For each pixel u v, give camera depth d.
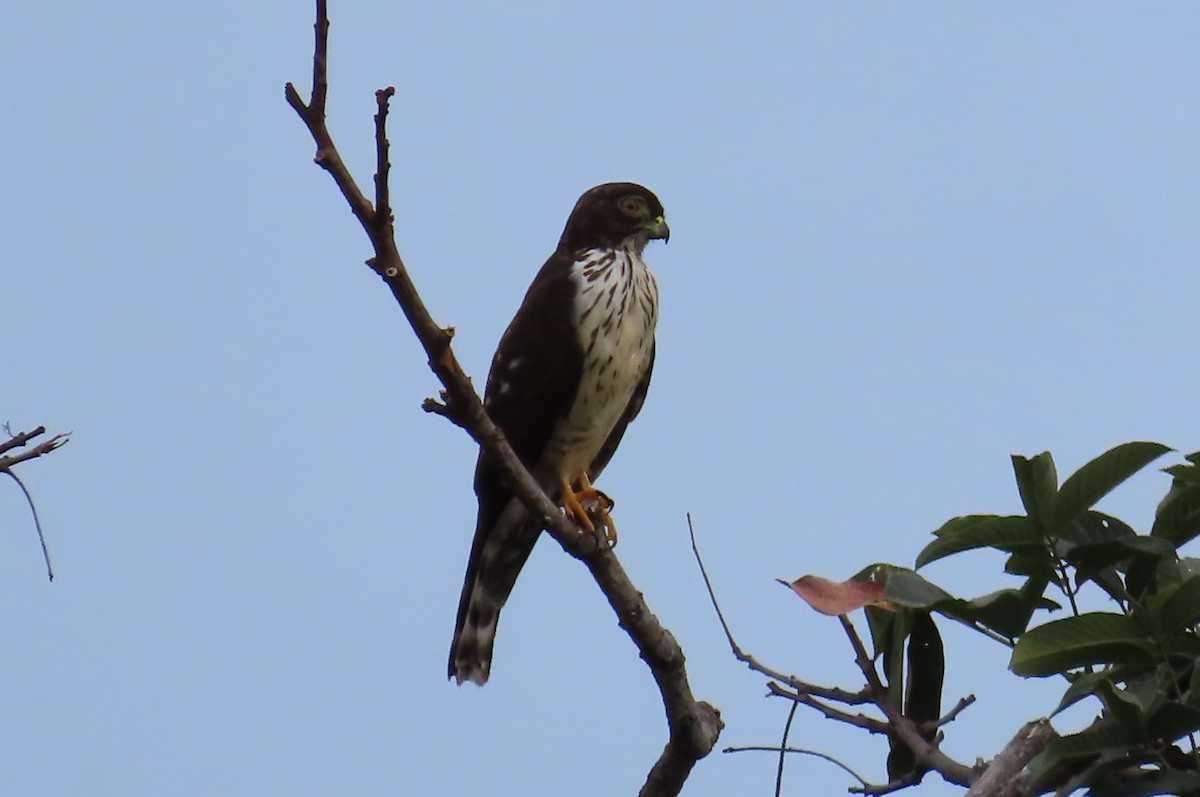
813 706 7.68
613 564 8.34
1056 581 7.20
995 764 6.80
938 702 7.68
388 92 6.01
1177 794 6.68
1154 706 6.56
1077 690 6.70
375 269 6.55
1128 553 7.06
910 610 7.66
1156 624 6.66
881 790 7.56
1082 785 6.71
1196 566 7.39
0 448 8.85
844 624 7.77
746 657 7.75
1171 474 7.35
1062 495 7.01
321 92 6.06
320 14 5.94
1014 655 6.81
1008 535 7.14
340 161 6.24
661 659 8.50
